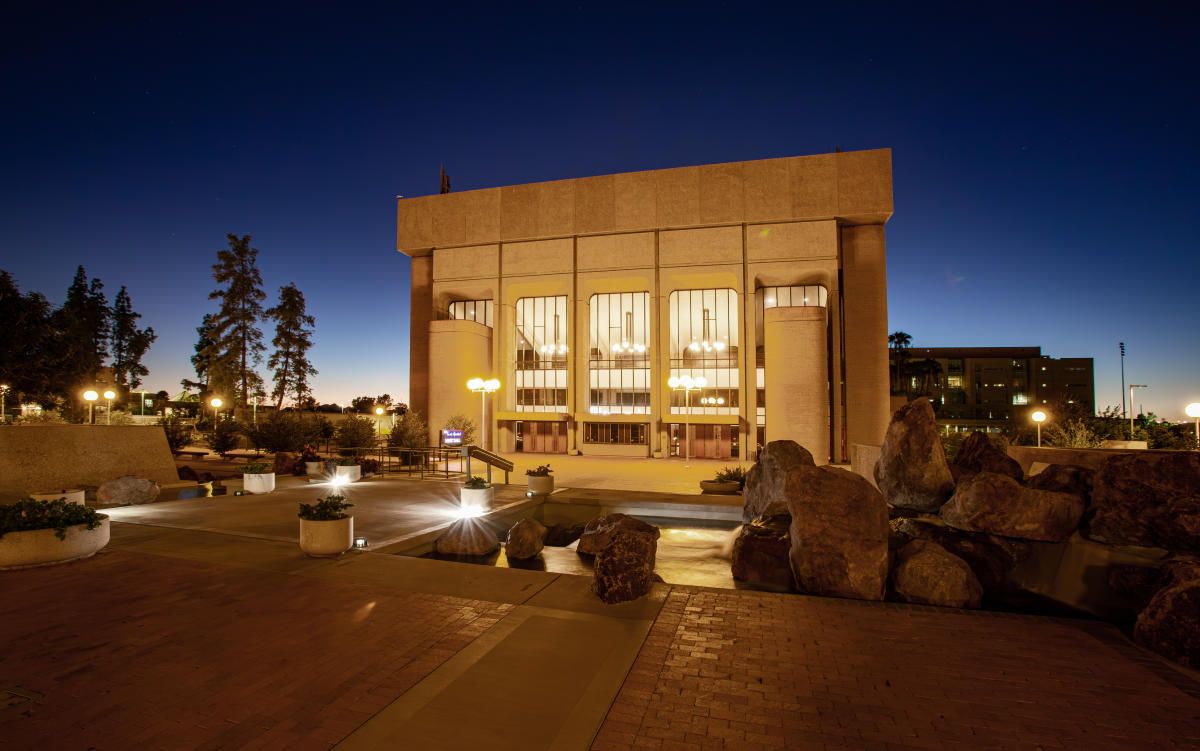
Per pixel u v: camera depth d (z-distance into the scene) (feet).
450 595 22.22
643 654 16.94
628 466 107.24
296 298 189.16
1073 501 26.91
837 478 26.45
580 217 142.61
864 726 12.94
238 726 12.56
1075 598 24.93
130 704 13.52
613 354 144.36
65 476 50.49
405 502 48.70
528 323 151.64
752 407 130.11
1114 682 15.35
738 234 133.49
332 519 28.43
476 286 149.69
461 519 40.68
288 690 14.26
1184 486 24.12
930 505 32.45
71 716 12.92
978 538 28.12
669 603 21.65
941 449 33.32
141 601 21.24
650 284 138.00
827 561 24.57
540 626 19.02
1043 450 36.60
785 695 14.43
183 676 15.01
